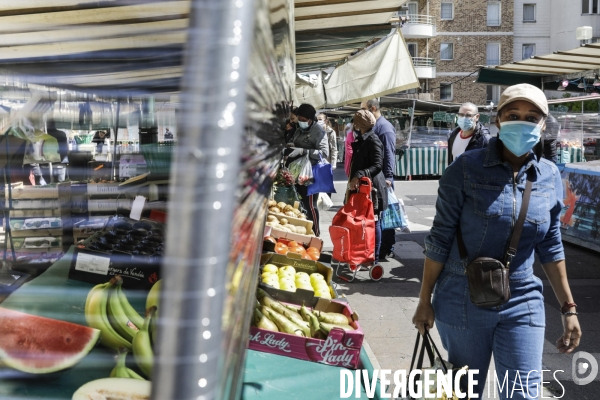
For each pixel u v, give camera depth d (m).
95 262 1.84
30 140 1.96
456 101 37.09
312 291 2.99
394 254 7.46
